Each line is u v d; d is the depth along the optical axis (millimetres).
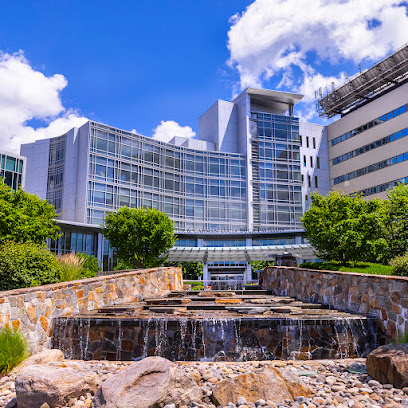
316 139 71375
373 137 61312
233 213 62312
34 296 10570
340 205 23953
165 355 10156
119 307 13680
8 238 24625
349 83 63594
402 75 59125
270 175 65500
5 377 7383
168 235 35812
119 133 55094
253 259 47469
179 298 16094
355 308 12375
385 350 7000
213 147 67250
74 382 6062
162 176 58438
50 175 56250
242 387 5949
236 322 10242
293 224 64938
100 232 48969
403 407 5359
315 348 10180
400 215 23922
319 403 5711
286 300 15617
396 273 16406
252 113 66812
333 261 23938
